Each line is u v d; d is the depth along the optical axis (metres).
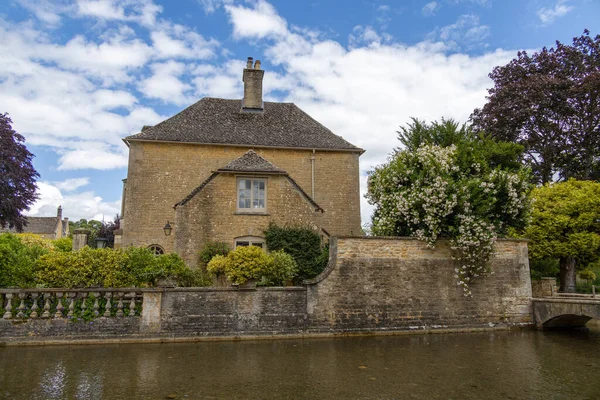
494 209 13.16
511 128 25.55
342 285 11.77
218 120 22.72
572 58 25.92
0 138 24.91
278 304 11.26
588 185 18.17
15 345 9.94
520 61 27.70
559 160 25.34
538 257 17.70
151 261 11.29
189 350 9.55
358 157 22.64
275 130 22.77
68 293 10.41
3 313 10.15
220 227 15.41
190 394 6.39
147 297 10.60
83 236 19.47
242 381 7.10
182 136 21.08
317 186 21.97
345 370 7.86
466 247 12.12
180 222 15.14
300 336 11.15
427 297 12.28
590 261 17.77
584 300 11.62
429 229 12.33
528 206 13.23
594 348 10.01
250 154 17.06
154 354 9.12
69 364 8.23
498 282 12.93
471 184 12.38
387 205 13.77
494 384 7.01
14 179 24.95
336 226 21.77
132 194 20.31
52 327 10.23
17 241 13.34
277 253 12.88
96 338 10.29
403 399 6.22
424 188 12.41
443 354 9.27
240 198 15.91
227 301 10.98
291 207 15.98
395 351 9.55
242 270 11.08
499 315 12.78
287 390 6.61
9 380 7.11
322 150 22.20
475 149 15.66
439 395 6.41
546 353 9.44
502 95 25.98
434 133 19.39
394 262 12.21
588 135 24.50
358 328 11.65
